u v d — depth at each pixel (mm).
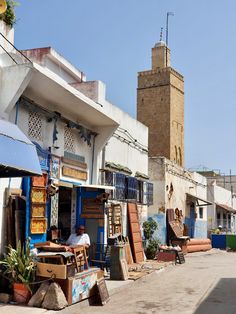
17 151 7457
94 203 13461
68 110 12492
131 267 15078
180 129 39219
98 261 12750
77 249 9664
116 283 11797
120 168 16344
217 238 31141
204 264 18766
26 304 8398
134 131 18562
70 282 8578
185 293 11047
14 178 9930
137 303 9641
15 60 10172
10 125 7863
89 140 14031
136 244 17172
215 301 9945
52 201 11484
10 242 9570
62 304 8219
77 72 15664
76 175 13078
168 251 18391
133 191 17719
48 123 11633
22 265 8648
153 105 37812
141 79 38688
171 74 37750
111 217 15180
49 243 9578
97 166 14344
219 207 36875
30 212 10133
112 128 14281
